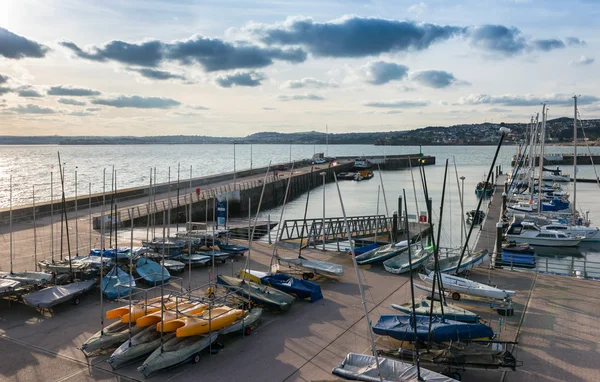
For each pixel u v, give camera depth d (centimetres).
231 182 8269
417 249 3011
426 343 1526
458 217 6231
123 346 1510
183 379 1400
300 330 1777
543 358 1556
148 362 1402
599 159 16062
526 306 2064
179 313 1620
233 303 1892
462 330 1534
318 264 2516
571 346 1647
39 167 15625
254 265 2759
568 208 6334
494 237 4325
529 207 5903
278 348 1619
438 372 1393
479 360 1403
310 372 1448
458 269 2395
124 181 11325
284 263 2677
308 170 10975
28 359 1532
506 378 1425
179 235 3197
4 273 2205
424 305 1856
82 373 1438
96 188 9681
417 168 16450
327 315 1939
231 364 1498
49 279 2131
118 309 1661
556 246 4497
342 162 14688
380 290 2294
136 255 2673
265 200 7900
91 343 1541
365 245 3394
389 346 1633
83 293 2145
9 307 2017
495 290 2012
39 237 3503
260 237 4006
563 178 10069
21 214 4206
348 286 2361
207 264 2714
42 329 1780
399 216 4334
